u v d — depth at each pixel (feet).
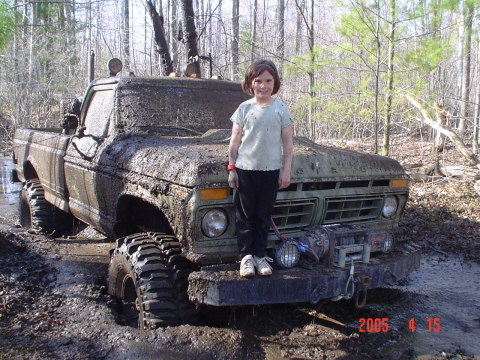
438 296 15.26
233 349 11.01
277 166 10.78
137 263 11.94
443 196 27.84
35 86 58.18
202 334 11.40
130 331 11.50
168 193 11.43
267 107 10.71
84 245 19.88
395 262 12.30
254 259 10.82
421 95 35.35
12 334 11.42
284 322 12.79
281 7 57.00
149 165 12.59
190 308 11.73
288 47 63.87
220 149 12.70
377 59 31.24
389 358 11.15
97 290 14.70
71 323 12.21
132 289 13.23
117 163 14.21
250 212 10.79
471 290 15.79
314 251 11.51
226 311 12.93
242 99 18.29
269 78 10.64
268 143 10.62
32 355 10.46
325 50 32.96
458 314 13.91
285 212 11.94
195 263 11.68
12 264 16.66
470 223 22.71
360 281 11.46
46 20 34.37
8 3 21.54
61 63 62.28
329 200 12.48
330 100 36.37
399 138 52.21
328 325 12.80
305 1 54.70
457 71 66.44
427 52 29.81
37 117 59.00
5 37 21.91
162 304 11.51
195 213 10.72
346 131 39.37
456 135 35.29
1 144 55.83
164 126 16.25
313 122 39.75
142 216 14.61
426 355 11.39
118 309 13.46
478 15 31.07
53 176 19.76
